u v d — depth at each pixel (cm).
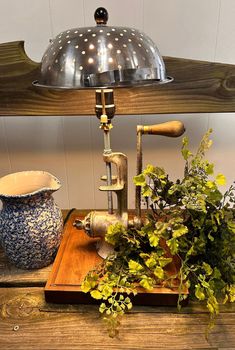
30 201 65
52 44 54
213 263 62
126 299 56
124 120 88
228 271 60
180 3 76
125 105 81
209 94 79
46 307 61
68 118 88
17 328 57
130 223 67
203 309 59
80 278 63
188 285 58
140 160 65
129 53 49
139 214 68
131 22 78
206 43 80
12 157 93
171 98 80
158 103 80
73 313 59
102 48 48
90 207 97
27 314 59
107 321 55
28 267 69
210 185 60
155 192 62
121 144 90
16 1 77
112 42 49
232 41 79
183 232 57
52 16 78
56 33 80
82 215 88
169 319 58
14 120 89
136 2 76
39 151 92
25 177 74
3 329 56
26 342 54
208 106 80
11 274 68
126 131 89
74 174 94
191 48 80
